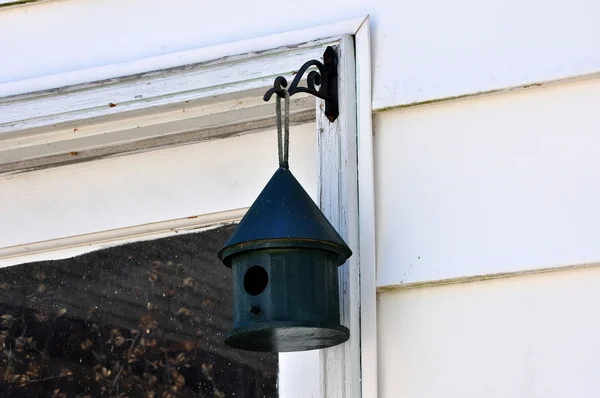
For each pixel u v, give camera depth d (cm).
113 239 940
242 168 905
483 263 760
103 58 918
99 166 952
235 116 894
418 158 799
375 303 772
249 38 875
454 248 770
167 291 916
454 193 783
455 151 793
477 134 791
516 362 739
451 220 777
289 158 881
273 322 693
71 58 927
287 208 714
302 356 848
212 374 877
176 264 921
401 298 776
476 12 812
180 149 930
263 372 859
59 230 947
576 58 777
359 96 820
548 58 784
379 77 821
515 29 798
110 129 912
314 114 877
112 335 920
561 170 764
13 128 914
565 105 777
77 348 926
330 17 853
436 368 754
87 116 899
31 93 917
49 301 946
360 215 793
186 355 891
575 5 789
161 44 904
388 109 813
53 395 916
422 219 784
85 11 934
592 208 749
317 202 816
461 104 801
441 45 813
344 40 830
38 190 963
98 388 907
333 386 761
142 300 921
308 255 713
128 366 905
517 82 786
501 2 808
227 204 902
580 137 767
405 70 816
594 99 772
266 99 747
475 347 750
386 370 762
